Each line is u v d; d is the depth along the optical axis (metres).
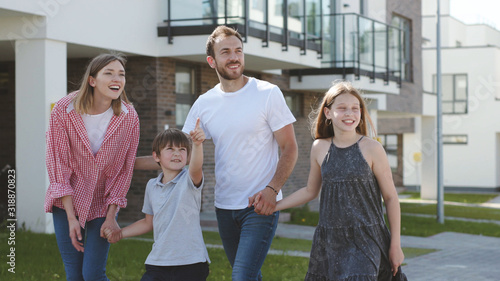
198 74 13.64
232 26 12.19
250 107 4.43
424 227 16.44
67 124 4.47
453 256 11.14
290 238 12.34
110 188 4.66
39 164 10.07
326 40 17.03
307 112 18.12
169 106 12.75
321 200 4.39
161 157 4.59
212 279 7.10
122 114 4.61
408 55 23.84
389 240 4.35
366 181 4.27
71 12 10.46
